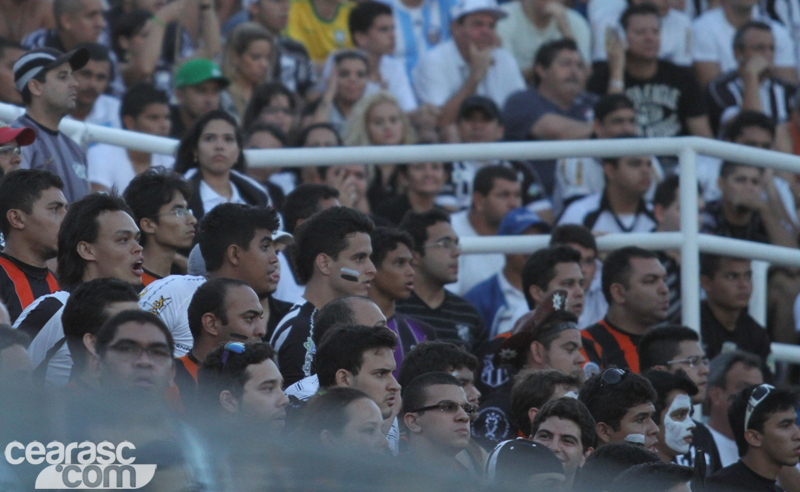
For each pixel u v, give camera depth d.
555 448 13.70
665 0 35.78
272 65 30.06
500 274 24.30
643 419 15.29
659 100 32.41
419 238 21.53
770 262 24.28
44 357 13.02
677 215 25.88
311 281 17.08
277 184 24.61
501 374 19.41
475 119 28.94
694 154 23.50
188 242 16.92
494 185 25.92
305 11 32.75
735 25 36.28
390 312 18.95
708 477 18.58
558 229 22.50
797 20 38.75
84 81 24.66
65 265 14.38
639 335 21.61
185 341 15.20
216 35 29.59
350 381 13.23
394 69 32.41
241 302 13.99
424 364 14.71
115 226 14.37
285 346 16.33
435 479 5.80
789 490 19.75
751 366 21.94
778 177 30.92
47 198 14.87
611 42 32.50
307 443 5.91
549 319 17.80
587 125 30.66
